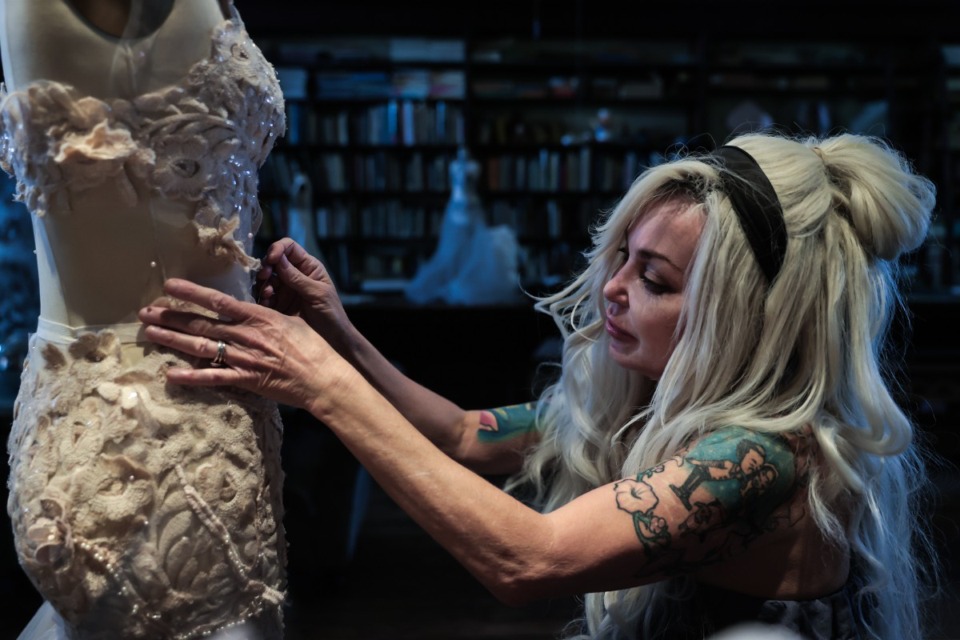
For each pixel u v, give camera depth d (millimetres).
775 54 6945
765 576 1150
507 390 4820
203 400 961
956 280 6523
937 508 3852
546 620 2818
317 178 6609
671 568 1073
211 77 919
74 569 901
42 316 998
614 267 1331
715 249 1112
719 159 1162
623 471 1229
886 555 1204
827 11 6656
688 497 1051
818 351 1122
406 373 4801
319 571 3021
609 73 6902
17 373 3236
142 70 888
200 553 935
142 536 911
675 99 6793
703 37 6703
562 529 1038
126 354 953
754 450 1080
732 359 1137
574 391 1420
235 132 959
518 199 6855
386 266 6820
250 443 992
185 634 941
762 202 1104
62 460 914
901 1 6586
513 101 6730
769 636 1104
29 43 867
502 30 6617
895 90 6785
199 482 937
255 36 6578
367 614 2857
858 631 1167
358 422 1010
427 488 1013
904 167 1236
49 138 880
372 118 6621
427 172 6707
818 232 1123
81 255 939
